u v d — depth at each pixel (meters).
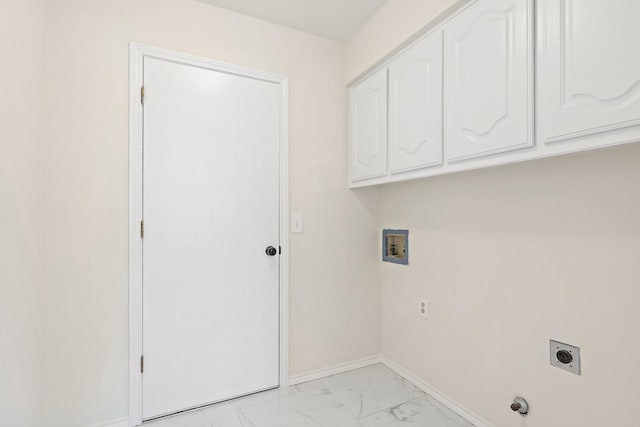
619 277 1.04
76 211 1.41
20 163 1.11
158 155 1.58
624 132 0.83
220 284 1.72
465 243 1.59
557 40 0.96
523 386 1.32
